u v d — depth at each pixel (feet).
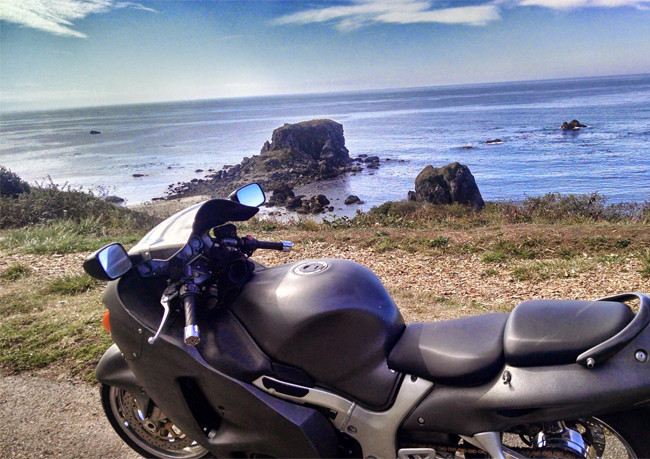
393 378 8.55
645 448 7.90
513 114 608.60
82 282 24.57
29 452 12.64
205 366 9.11
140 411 11.64
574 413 7.37
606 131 327.88
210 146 456.04
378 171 241.96
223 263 9.43
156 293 9.94
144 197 181.78
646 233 31.24
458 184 113.19
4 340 18.37
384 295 9.25
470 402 7.95
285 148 280.92
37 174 269.64
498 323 8.54
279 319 8.87
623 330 7.41
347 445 9.43
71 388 15.35
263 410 8.92
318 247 35.06
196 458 11.39
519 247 31.12
